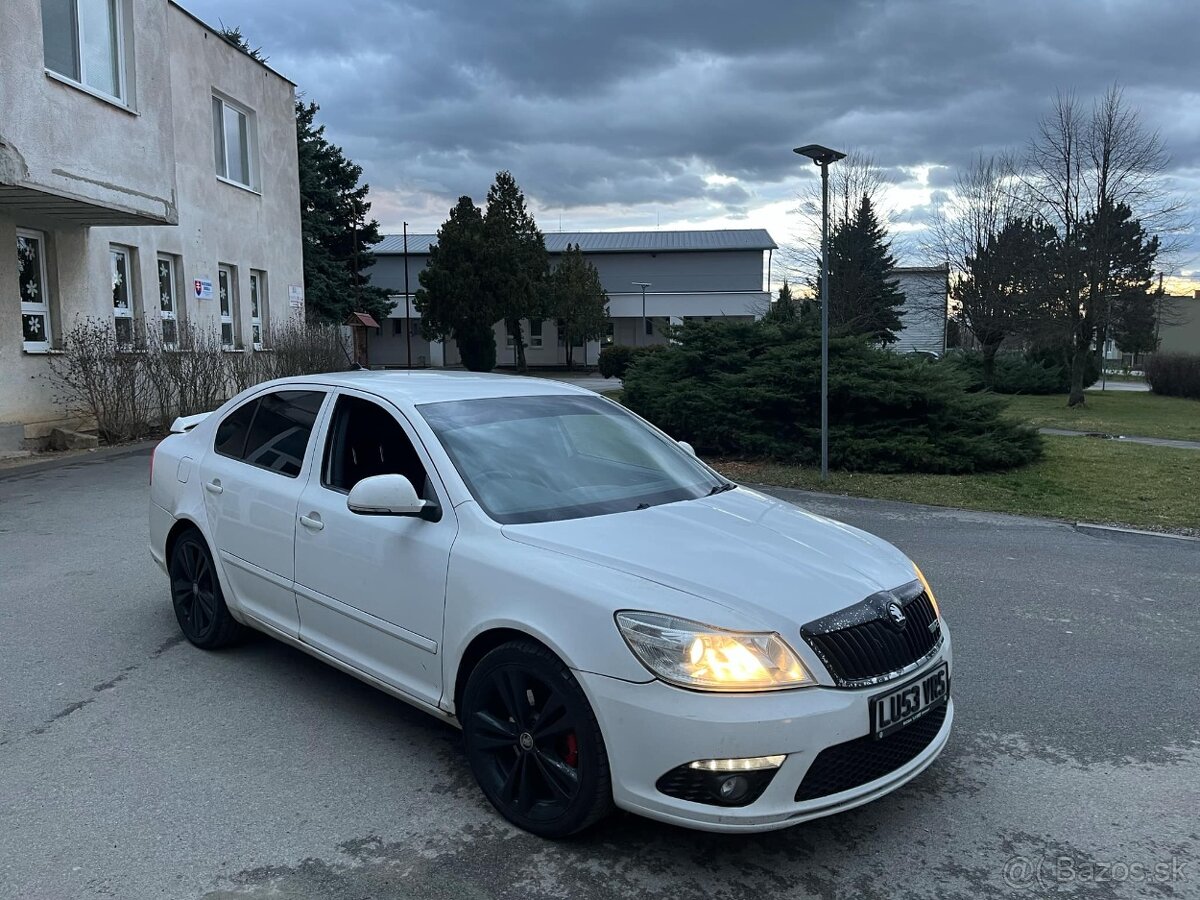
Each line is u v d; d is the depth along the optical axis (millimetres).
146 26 12836
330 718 4188
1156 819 3391
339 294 34250
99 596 6078
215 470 4895
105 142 11953
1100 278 26781
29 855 3049
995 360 35031
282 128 21531
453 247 44594
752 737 2775
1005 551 7797
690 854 3115
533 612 3131
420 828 3254
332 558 3992
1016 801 3520
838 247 35000
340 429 4281
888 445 11969
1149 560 7516
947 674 3363
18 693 4445
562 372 52719
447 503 3615
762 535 3590
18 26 10297
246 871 2975
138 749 3855
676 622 2889
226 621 4891
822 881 2973
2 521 8406
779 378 12961
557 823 3105
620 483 4102
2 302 12469
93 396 13586
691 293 57281
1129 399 32250
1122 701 4539
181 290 17094
